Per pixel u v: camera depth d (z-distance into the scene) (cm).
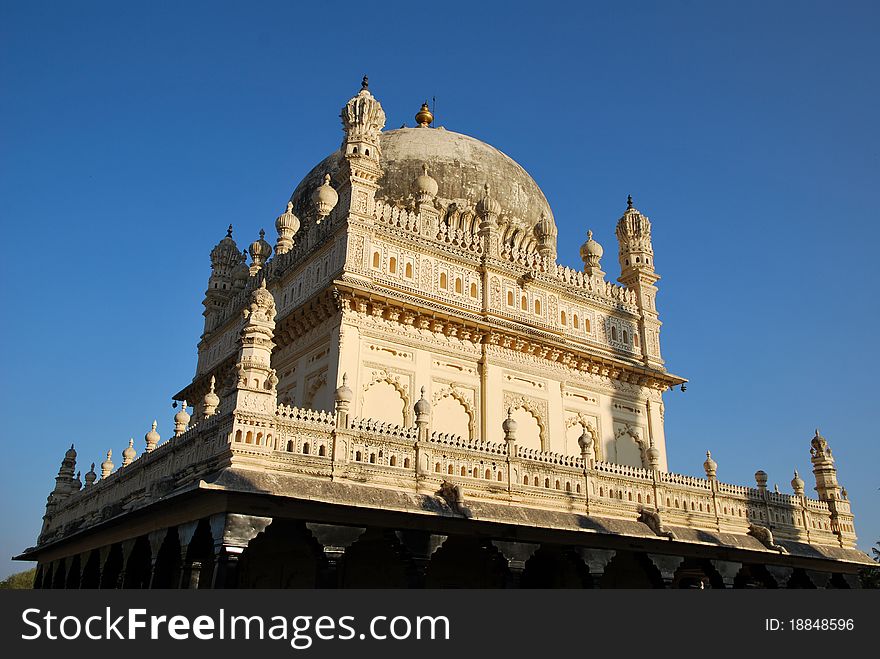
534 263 2339
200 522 1383
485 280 2183
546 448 2148
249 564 2069
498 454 1689
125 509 1789
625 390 2452
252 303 1480
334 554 1368
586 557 1722
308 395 1950
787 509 2264
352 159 2017
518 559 1611
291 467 1388
